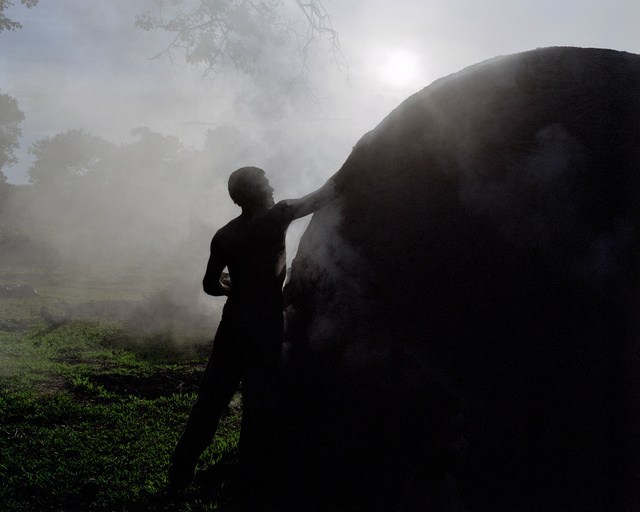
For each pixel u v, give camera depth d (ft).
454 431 10.90
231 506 12.14
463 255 10.59
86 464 17.17
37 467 16.87
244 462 12.00
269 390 11.39
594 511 10.28
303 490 11.43
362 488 11.10
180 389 27.12
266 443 11.68
